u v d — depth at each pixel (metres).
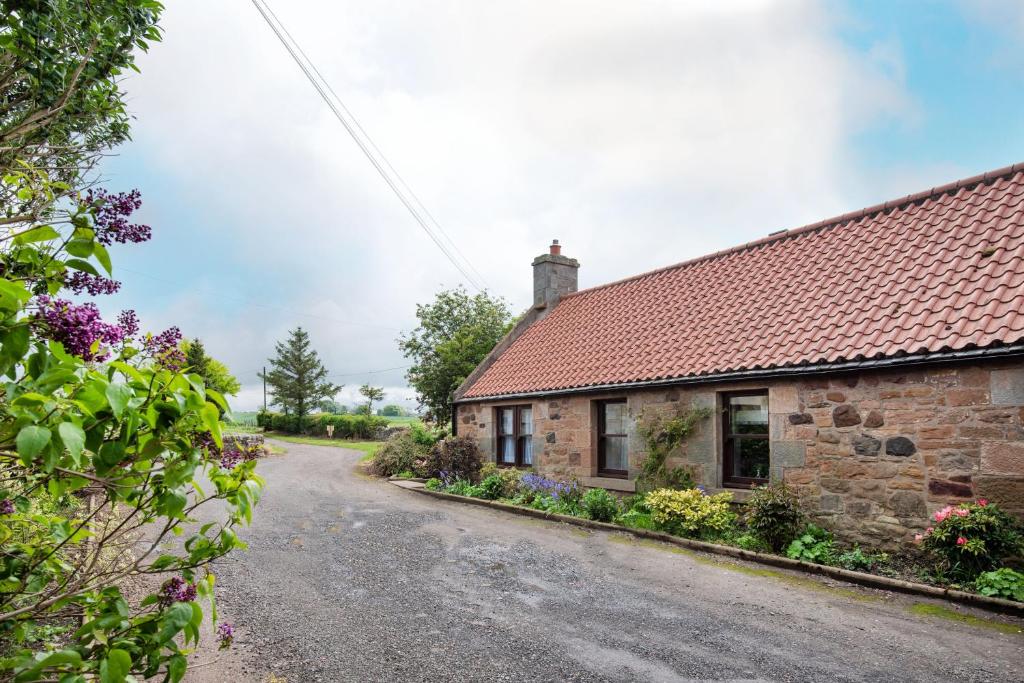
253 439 26.08
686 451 9.87
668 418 10.20
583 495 11.15
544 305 17.30
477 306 22.05
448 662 4.43
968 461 6.64
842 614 5.49
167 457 2.02
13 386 1.61
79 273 2.14
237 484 2.27
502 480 12.43
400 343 22.20
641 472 10.61
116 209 2.19
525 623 5.27
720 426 9.48
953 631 5.04
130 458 1.98
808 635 4.98
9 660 1.73
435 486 14.03
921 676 4.20
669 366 10.34
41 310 1.60
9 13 2.60
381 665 4.37
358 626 5.17
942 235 8.92
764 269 11.54
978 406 6.61
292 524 9.70
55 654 1.70
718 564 7.27
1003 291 7.05
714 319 11.02
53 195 2.27
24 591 2.24
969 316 7.00
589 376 11.95
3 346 1.52
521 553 7.81
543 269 17.50
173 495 2.03
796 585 6.41
